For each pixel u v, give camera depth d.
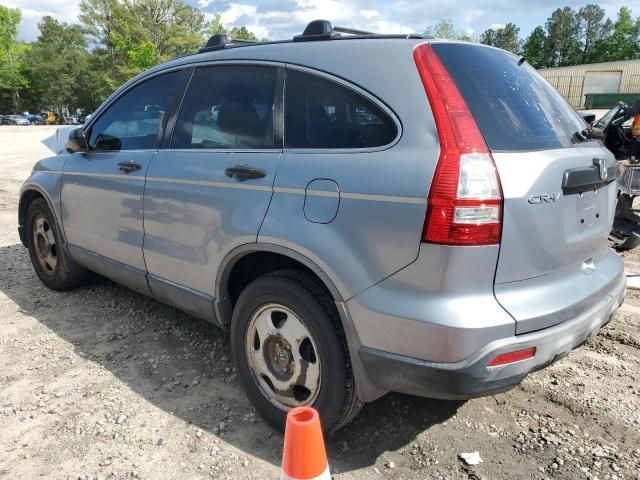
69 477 2.58
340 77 2.62
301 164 2.63
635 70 49.00
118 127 3.96
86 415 3.05
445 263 2.15
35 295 4.81
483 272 2.19
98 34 59.75
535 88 2.87
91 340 3.95
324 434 2.69
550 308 2.33
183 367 3.57
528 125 2.51
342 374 2.51
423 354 2.22
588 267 2.74
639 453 2.70
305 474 1.95
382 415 3.05
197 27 57.12
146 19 54.16
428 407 3.12
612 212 2.98
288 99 2.83
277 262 2.95
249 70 3.08
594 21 102.44
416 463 2.67
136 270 3.69
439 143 2.22
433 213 2.16
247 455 2.73
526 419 3.00
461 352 2.15
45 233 4.77
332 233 2.45
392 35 2.67
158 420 3.01
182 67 3.56
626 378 3.39
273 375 2.84
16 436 2.88
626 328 4.07
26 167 13.65
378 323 2.32
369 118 2.47
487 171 2.17
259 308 2.82
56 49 83.69
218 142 3.14
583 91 50.50
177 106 3.48
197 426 2.96
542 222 2.31
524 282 2.31
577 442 2.79
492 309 2.19
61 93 81.75
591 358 3.64
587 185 2.58
